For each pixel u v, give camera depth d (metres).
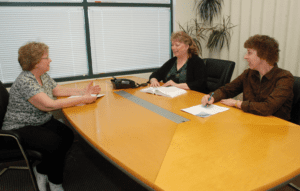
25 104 1.66
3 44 2.66
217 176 0.80
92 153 2.53
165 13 3.59
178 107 1.63
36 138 1.57
